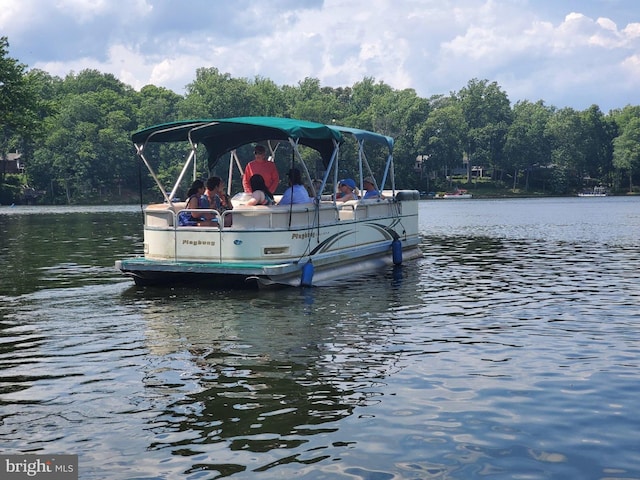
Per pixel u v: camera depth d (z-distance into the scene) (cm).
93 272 1421
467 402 561
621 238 2394
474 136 12725
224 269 1127
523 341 774
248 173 1363
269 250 1161
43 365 678
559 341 774
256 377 630
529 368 662
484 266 1538
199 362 683
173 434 493
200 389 595
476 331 827
